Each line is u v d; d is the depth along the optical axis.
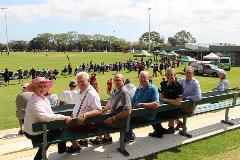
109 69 50.25
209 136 8.77
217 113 11.53
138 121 7.73
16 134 8.98
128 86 10.73
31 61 78.19
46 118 5.99
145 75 7.68
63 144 7.18
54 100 10.42
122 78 7.07
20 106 8.59
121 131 7.17
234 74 42.94
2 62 73.94
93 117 6.62
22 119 8.71
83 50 199.62
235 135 8.98
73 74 45.03
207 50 75.94
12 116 14.73
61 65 64.31
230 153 7.56
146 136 8.66
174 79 8.16
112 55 121.50
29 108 6.05
